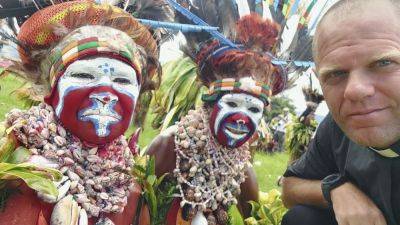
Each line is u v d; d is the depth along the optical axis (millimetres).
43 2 1948
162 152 2215
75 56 1693
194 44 2488
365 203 1718
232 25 2506
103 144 1750
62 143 1692
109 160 1756
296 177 2127
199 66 2346
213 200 2178
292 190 2117
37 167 1548
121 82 1739
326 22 1502
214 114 2182
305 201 2076
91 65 1696
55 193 1513
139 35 1916
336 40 1457
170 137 2225
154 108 3326
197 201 2148
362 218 1690
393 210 1675
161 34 2242
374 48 1405
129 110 1756
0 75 1873
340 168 1924
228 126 2160
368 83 1420
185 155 2182
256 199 2484
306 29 2645
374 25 1419
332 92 1505
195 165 2170
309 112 4496
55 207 1607
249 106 2180
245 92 2170
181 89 3207
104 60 1711
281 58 2537
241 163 2262
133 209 1900
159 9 2314
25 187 1604
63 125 1720
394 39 1414
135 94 1771
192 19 2539
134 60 1768
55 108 1719
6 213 1572
